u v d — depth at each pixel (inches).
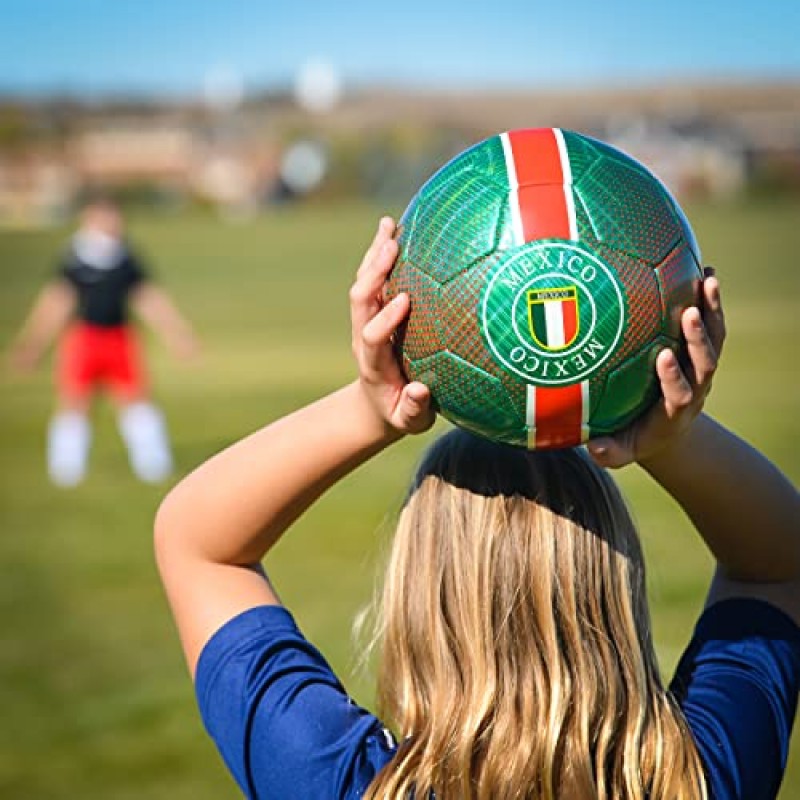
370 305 58.1
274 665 60.5
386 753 58.2
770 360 628.7
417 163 4355.3
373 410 58.6
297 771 57.6
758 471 63.6
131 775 171.9
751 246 1477.6
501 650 58.7
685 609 235.1
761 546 64.7
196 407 524.1
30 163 4539.9
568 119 5467.5
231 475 61.5
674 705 60.5
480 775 57.4
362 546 297.4
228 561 63.2
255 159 4387.3
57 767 174.7
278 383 591.5
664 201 58.8
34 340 386.6
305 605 248.5
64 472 386.9
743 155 4020.7
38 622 245.8
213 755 178.9
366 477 386.9
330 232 2177.7
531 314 56.5
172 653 226.5
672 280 57.2
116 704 200.1
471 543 60.0
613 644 59.5
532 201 57.4
